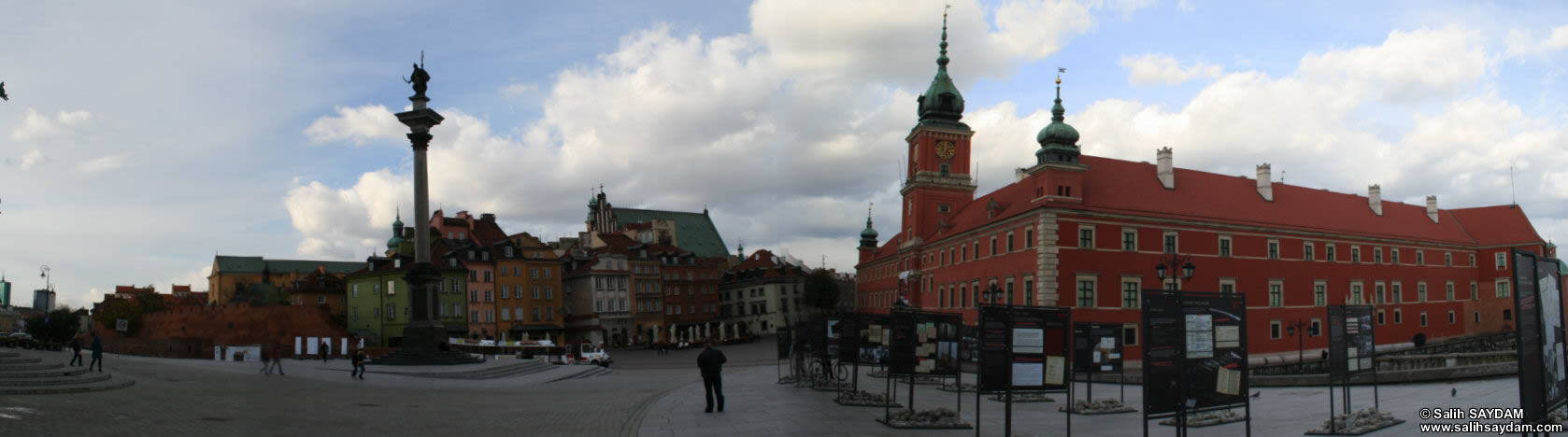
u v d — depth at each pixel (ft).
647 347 419.33
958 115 353.10
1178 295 53.42
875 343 102.58
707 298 526.98
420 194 186.50
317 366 180.65
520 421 84.07
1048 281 231.30
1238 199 278.46
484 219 425.28
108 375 109.40
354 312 375.45
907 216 360.48
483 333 374.43
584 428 78.23
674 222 634.43
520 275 398.01
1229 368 54.90
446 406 100.63
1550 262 50.83
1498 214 346.74
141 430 67.77
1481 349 248.93
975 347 114.93
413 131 186.60
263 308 307.17
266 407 91.40
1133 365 240.12
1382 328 297.53
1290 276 272.51
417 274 185.16
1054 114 246.27
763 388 130.52
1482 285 339.36
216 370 161.89
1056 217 235.20
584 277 427.74
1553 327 50.55
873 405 96.73
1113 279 240.73
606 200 653.71
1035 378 61.62
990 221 270.26
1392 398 94.07
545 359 230.07
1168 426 75.36
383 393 119.03
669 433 73.56
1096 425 77.20
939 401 104.42
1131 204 250.16
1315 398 98.78
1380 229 306.14
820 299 534.37
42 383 96.27
